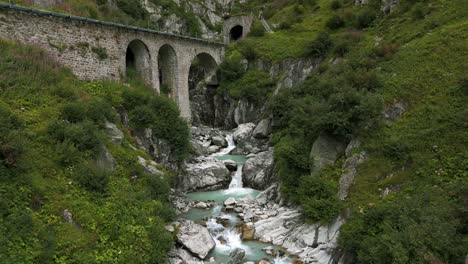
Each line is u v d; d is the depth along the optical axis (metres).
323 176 18.36
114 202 14.32
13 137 12.41
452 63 20.73
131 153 19.08
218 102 41.59
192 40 37.91
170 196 20.61
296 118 23.88
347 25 39.78
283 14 53.38
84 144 15.61
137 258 12.20
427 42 23.75
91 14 31.50
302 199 17.59
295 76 37.19
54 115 16.39
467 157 14.87
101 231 12.55
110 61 26.53
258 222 17.89
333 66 30.92
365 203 15.73
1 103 15.09
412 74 21.53
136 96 23.53
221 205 20.78
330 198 16.64
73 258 10.88
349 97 19.00
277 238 16.72
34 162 13.34
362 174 17.22
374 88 21.58
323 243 15.55
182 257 14.47
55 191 12.91
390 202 14.91
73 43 23.52
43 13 21.50
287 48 40.84
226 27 50.78
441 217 11.81
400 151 16.81
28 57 19.14
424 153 16.28
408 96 20.05
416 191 14.80
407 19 29.66
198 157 28.08
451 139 16.11
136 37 29.42
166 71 36.38
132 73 29.61
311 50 36.53
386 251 11.65
